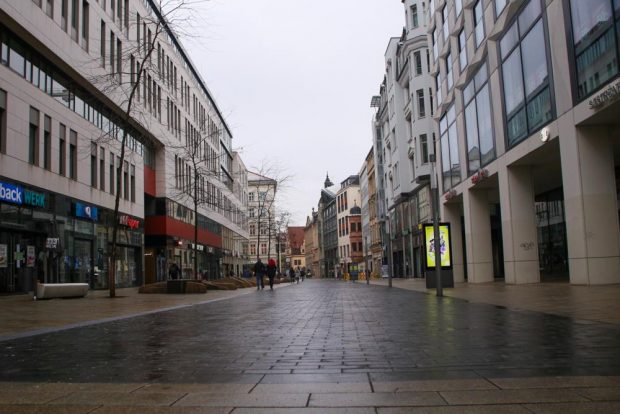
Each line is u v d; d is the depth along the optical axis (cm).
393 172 5353
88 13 3053
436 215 1789
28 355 666
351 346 688
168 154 4688
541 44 1914
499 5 2294
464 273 3488
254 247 10962
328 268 12531
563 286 1823
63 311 1442
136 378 510
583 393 403
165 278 4497
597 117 1609
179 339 807
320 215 13700
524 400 387
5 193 2242
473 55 2658
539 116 1958
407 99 4550
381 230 6500
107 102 3303
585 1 1609
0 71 2247
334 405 391
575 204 1714
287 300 1891
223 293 2698
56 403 410
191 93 5688
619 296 1282
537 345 638
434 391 424
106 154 3431
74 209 2922
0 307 1611
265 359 606
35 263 2552
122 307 1608
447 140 3266
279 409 384
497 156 2381
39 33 2464
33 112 2534
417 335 779
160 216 4528
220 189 7006
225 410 383
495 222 3688
